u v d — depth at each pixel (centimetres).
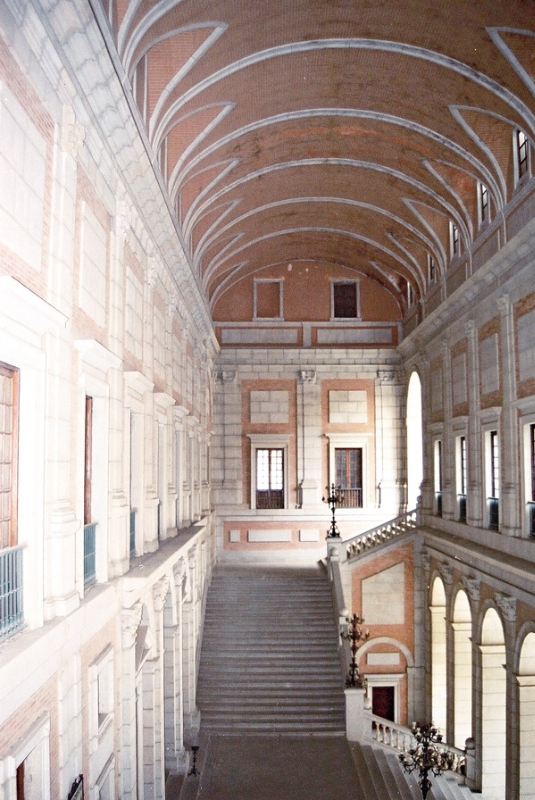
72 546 838
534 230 1486
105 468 1049
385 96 1714
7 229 668
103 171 1032
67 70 827
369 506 3084
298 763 1712
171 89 1314
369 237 2750
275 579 2589
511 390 1688
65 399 838
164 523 1612
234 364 3147
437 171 1992
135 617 1116
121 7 1025
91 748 909
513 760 1578
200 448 2455
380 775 1664
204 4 1188
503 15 1273
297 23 1404
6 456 729
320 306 3169
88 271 962
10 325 666
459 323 2144
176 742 1628
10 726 650
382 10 1365
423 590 2567
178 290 1858
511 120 1527
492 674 1845
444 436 2322
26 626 725
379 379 3123
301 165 2158
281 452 3127
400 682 2584
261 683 2075
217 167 1933
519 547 1622
